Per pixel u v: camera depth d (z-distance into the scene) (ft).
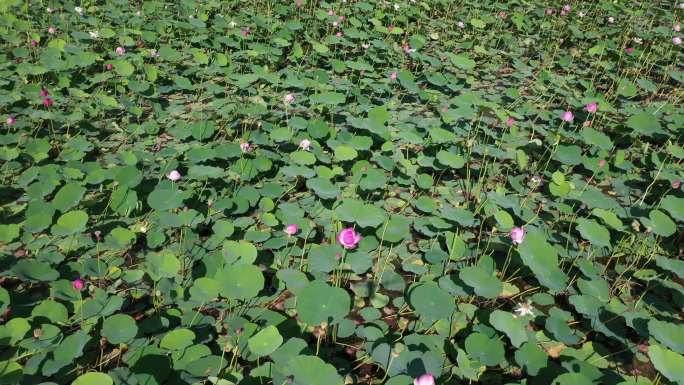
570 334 7.18
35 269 7.07
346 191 10.46
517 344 6.61
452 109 12.85
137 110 12.41
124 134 12.05
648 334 7.07
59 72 14.07
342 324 7.14
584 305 7.57
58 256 7.77
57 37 17.04
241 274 7.06
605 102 14.24
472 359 6.55
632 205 10.55
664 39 21.56
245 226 9.03
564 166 11.99
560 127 13.02
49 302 6.61
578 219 9.76
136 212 9.18
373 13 22.34
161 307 7.27
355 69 16.02
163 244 8.48
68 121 11.68
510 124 12.48
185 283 7.64
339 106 14.24
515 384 6.12
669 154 12.18
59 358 5.93
